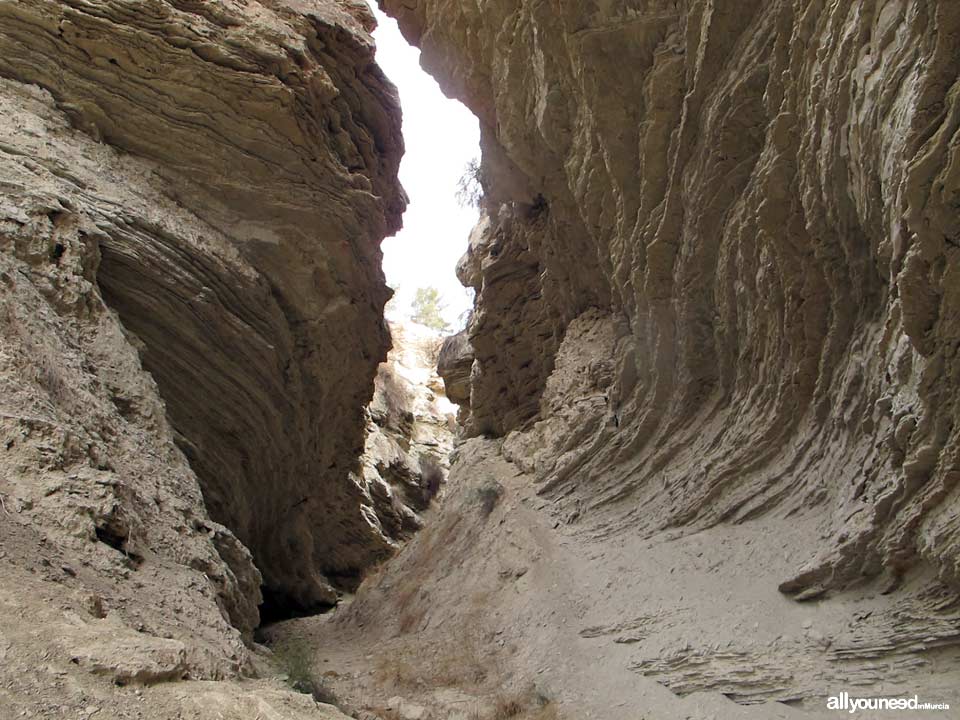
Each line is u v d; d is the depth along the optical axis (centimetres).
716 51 806
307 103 1092
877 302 718
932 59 516
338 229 1138
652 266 952
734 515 879
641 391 1059
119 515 594
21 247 745
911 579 661
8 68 924
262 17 1082
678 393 995
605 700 727
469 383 1844
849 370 734
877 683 627
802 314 779
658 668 739
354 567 1770
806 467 820
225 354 984
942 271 548
